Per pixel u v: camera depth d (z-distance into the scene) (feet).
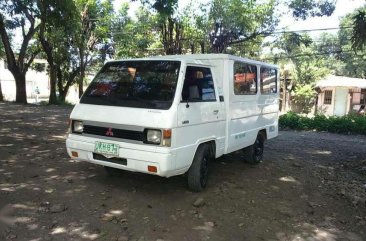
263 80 25.67
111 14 96.22
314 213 17.21
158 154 15.69
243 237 14.20
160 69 17.95
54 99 84.79
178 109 16.34
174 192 18.58
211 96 19.27
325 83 100.78
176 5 47.62
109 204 16.47
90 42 93.45
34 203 15.96
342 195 20.10
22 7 64.95
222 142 20.30
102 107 17.60
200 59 20.53
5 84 147.23
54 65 85.51
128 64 19.19
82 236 13.35
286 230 15.11
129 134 16.51
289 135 45.80
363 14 27.76
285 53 112.37
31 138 30.48
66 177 19.84
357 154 32.68
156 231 14.15
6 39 73.20
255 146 25.55
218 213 16.37
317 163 27.94
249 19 76.74
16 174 19.84
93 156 17.67
